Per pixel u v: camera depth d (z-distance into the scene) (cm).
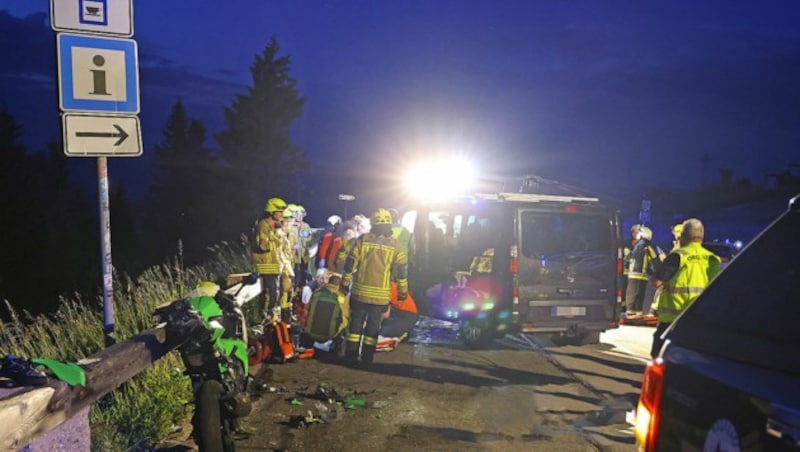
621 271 939
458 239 980
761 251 230
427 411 630
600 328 926
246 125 6462
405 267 805
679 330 237
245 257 1427
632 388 729
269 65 6481
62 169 4609
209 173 6506
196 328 444
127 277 923
